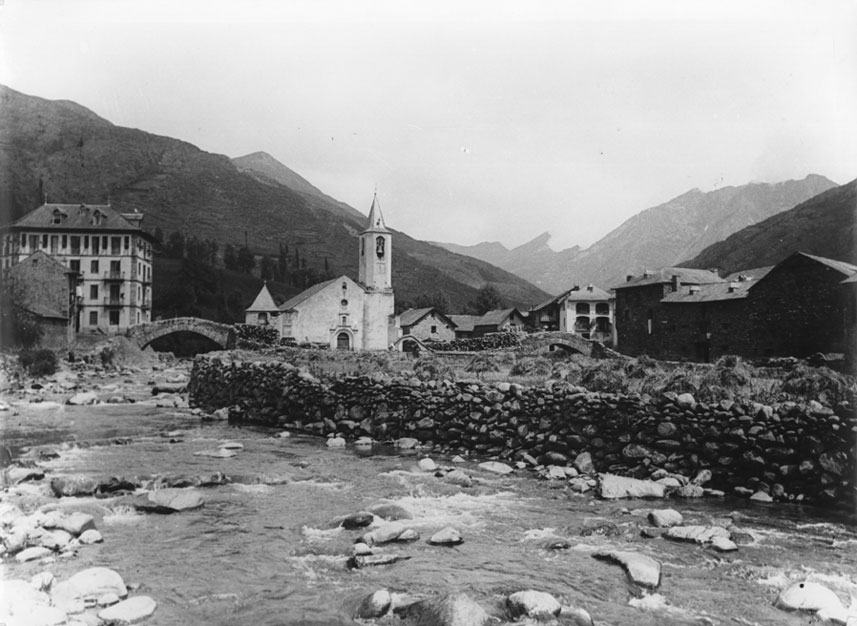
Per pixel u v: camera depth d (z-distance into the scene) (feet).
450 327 320.70
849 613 26.30
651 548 35.14
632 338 220.43
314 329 274.57
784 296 153.48
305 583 30.04
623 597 28.73
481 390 65.82
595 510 42.70
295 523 39.58
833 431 43.24
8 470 50.90
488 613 26.37
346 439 73.15
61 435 73.92
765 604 28.02
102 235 295.28
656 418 51.93
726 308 175.94
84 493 45.39
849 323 136.87
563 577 30.99
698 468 49.03
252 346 204.44
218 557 33.45
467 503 44.68
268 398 90.02
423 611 26.08
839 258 184.55
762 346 160.45
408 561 33.12
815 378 50.21
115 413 98.48
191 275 434.30
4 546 33.17
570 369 73.87
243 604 27.63
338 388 79.51
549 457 56.70
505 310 324.19
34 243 288.10
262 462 59.00
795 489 44.42
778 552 34.37
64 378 158.51
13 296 192.95
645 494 46.19
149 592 28.84
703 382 54.90
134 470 54.19
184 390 132.77
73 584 28.04
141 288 313.73
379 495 46.75
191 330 220.43
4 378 139.03
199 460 59.52
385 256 289.94
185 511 41.98
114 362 203.72
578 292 302.25
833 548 34.99
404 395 72.08
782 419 45.91
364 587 29.60
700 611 27.32
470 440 64.28
